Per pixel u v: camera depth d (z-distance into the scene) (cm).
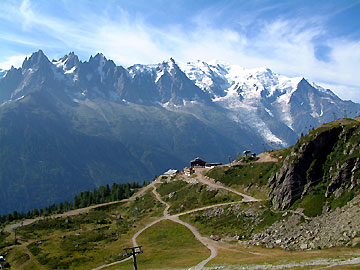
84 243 18850
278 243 13588
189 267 12500
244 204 18450
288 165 16800
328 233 12512
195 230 17962
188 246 15850
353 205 12875
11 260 17300
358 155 14388
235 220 17375
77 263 15612
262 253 12925
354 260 9712
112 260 15400
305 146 16562
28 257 17188
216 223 17975
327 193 14438
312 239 12775
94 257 16225
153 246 16725
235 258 12781
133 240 18300
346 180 14200
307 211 14412
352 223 12056
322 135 16562
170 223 19825
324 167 15775
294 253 12094
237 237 15662
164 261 14025
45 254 17350
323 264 9906
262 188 19712
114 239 19050
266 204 17262
